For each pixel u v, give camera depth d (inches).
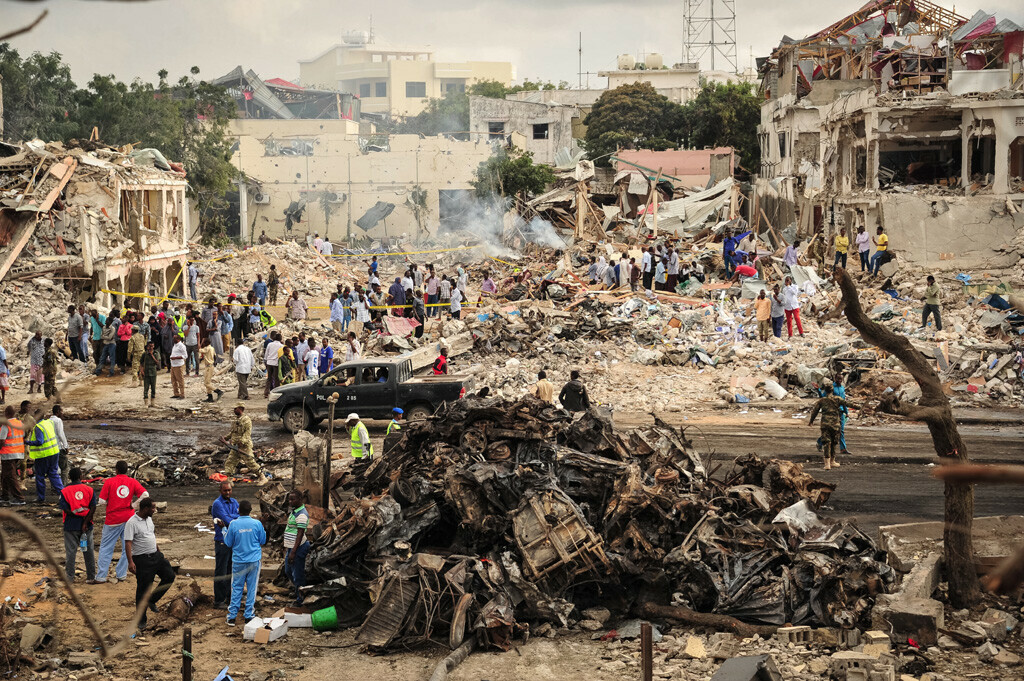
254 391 1069.8
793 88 2229.3
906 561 485.7
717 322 1242.0
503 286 1636.3
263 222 2768.2
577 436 552.4
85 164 1347.2
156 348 1154.7
